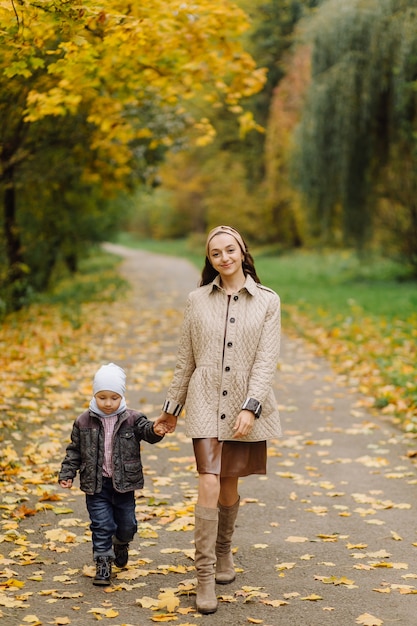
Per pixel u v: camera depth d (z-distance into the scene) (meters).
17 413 7.89
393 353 11.37
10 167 13.89
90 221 25.20
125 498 4.29
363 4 18.42
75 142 14.57
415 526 5.15
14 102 10.80
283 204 40.19
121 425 4.26
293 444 7.35
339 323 14.91
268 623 3.74
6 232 17.45
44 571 4.39
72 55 7.65
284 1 32.34
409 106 17.67
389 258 23.88
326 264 29.59
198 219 63.31
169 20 8.12
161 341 13.70
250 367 4.11
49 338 13.34
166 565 4.50
